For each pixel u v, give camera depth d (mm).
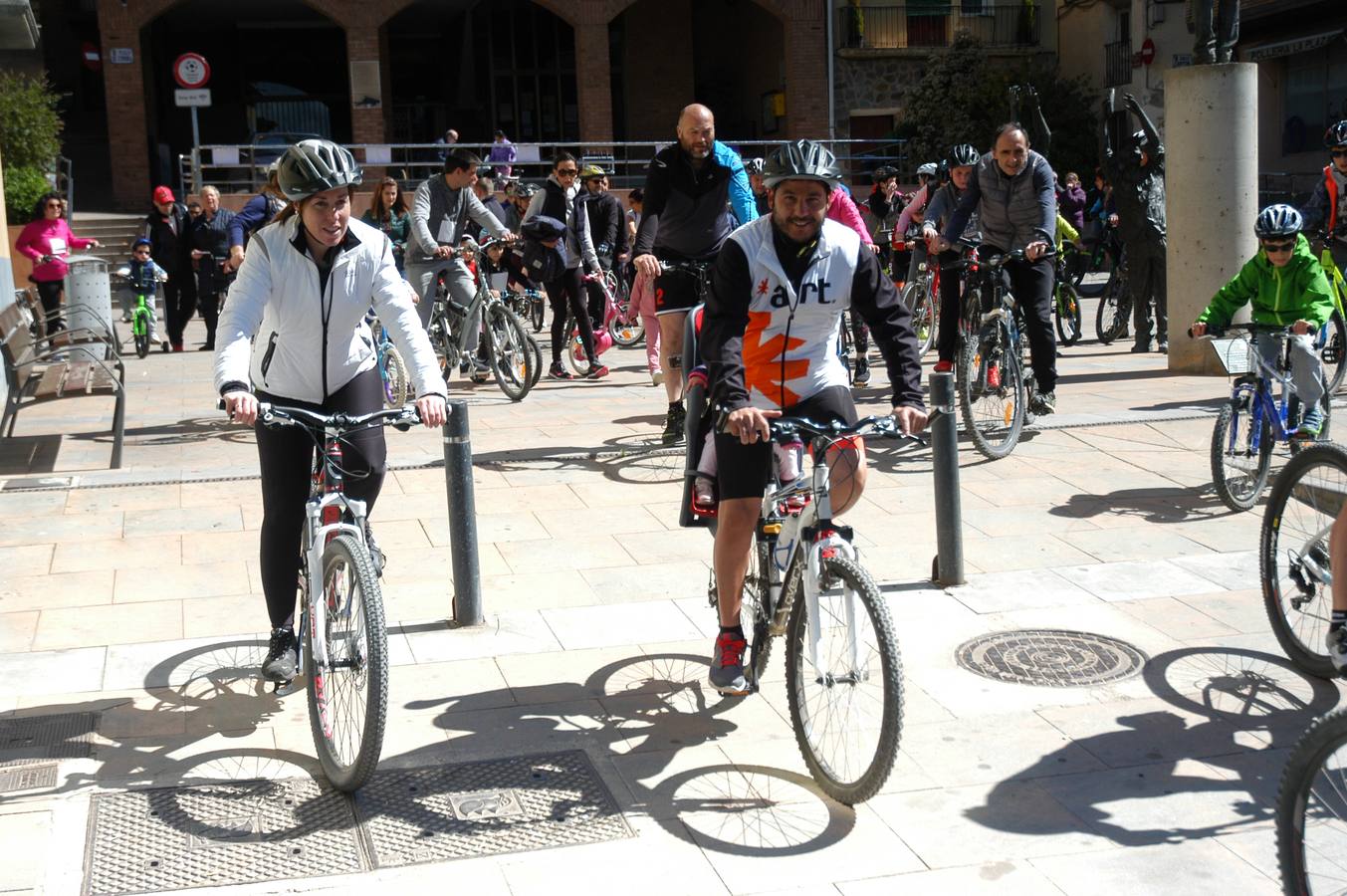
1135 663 5113
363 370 4750
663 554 6645
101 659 5230
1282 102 28375
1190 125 11438
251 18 32844
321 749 4211
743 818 3947
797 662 4148
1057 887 3541
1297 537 4961
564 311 12648
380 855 3736
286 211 4484
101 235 25781
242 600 5930
